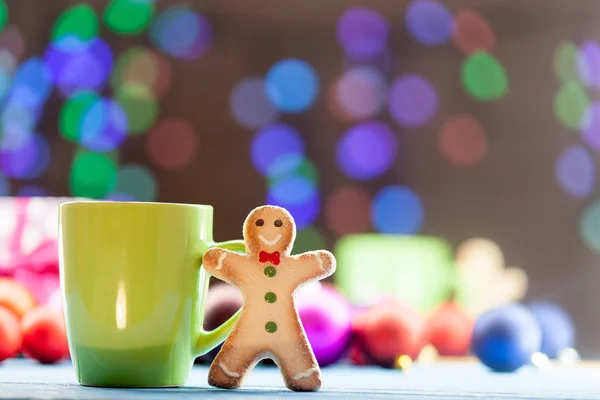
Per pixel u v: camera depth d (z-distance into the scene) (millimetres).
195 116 1469
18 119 1474
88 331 605
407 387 639
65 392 565
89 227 606
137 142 1469
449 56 1479
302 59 1473
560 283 1442
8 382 633
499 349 797
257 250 618
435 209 1465
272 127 1469
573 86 1471
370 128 1471
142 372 606
